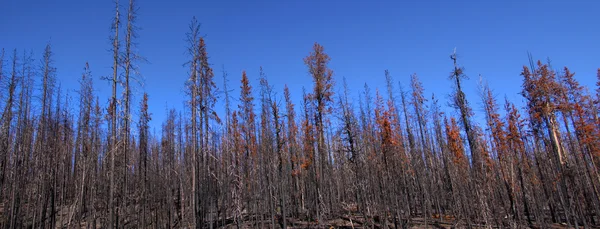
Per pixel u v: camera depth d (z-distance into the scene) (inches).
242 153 1039.0
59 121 1093.1
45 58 954.7
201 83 820.6
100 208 976.9
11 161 927.0
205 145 840.9
